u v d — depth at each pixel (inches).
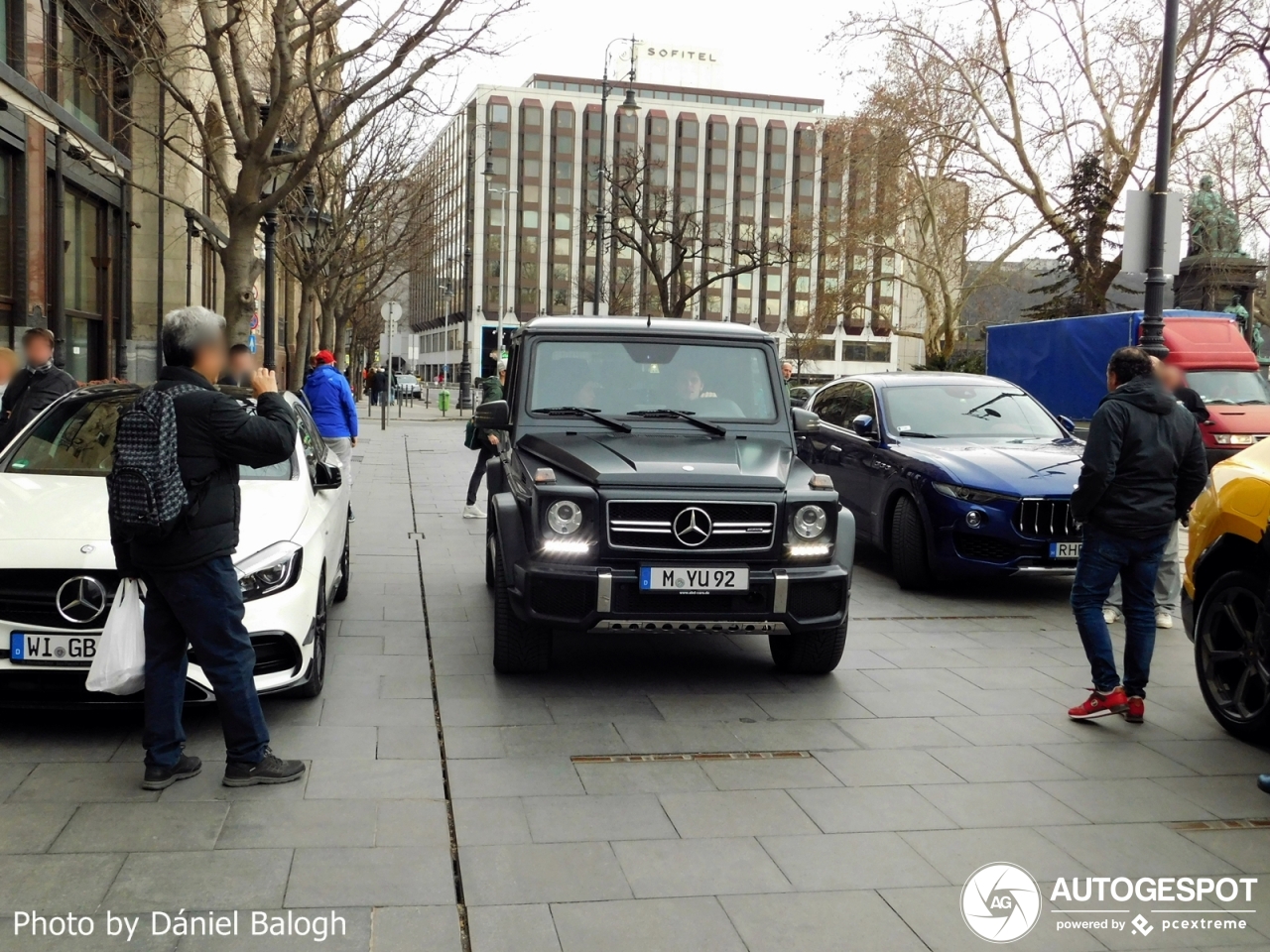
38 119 569.3
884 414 394.9
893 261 1720.0
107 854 148.8
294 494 232.1
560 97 3759.8
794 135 3870.6
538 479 226.5
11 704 186.2
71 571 186.4
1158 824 169.6
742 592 221.5
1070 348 778.8
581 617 220.1
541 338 278.5
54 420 251.6
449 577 358.3
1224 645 217.6
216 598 169.5
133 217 820.6
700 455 239.6
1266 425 674.8
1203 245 991.6
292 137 636.7
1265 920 139.6
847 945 130.4
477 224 3754.9
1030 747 205.2
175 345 167.3
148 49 477.4
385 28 422.3
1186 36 832.9
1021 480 330.0
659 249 1694.1
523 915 135.1
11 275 550.6
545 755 193.9
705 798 175.5
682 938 130.8
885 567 405.4
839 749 201.5
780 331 3821.4
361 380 2532.0
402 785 177.2
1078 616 223.0
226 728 173.9
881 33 1151.0
